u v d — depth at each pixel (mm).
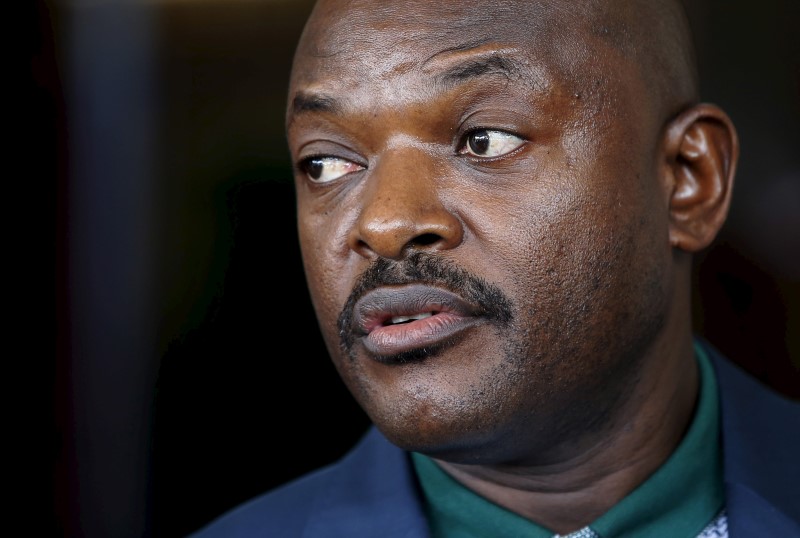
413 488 3652
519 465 3361
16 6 6297
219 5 6805
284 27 6941
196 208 6887
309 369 7129
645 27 3316
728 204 3500
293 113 3320
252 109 6969
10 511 6336
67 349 6516
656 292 3283
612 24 3211
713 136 3490
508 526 3404
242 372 6996
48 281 6465
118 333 6641
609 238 3109
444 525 3545
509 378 3039
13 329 6375
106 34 6566
